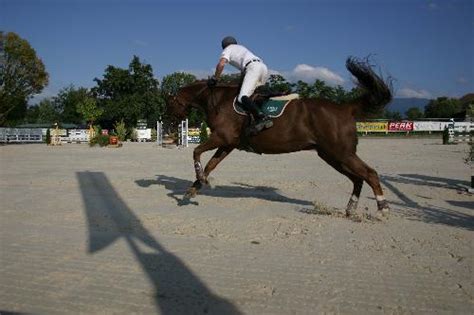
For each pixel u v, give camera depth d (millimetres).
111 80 76750
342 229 7133
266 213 8438
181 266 5293
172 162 20250
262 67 8094
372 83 7281
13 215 8320
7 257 5684
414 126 61938
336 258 5609
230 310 4055
